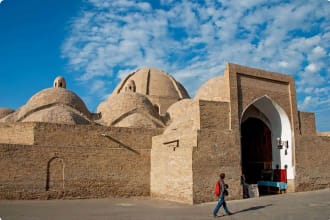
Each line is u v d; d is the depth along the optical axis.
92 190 19.42
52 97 25.36
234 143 18.08
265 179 22.16
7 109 29.98
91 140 19.92
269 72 20.58
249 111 21.69
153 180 20.61
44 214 12.95
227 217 12.20
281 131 21.50
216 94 21.05
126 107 26.92
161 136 20.12
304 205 14.77
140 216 12.48
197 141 16.94
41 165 18.47
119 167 20.33
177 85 36.50
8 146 17.83
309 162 21.17
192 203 16.30
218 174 17.23
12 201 17.17
